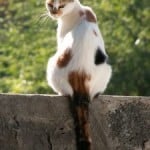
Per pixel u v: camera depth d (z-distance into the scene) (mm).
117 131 7727
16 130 7348
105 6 18031
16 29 19625
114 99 7727
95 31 7594
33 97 7422
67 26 7797
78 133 7402
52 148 7473
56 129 7480
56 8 7816
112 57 17453
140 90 17469
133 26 17922
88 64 7375
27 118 7391
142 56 17406
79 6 7855
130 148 7758
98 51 7473
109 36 17719
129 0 18094
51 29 18469
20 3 19594
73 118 7492
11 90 17484
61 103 7504
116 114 7727
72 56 7406
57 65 7480
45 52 17750
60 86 7477
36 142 7414
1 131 7309
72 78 7379
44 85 17062
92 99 7566
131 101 7781
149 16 18078
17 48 18797
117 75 17172
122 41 17734
